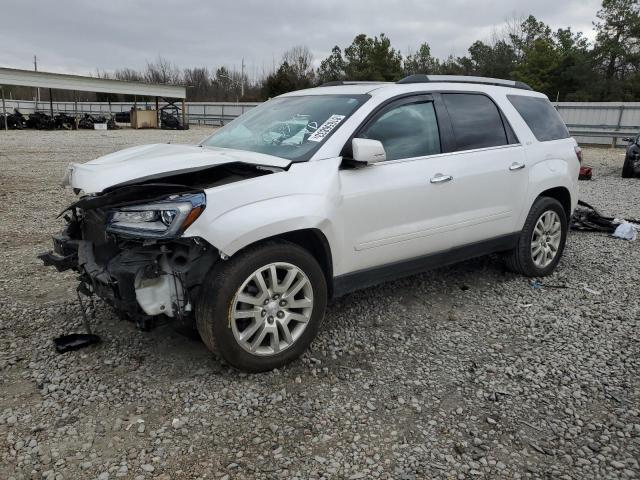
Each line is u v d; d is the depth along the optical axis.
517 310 4.57
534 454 2.74
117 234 3.16
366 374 3.48
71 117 36.47
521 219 5.00
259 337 3.35
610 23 44.28
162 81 77.06
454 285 5.13
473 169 4.45
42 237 6.74
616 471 2.62
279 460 2.66
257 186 3.26
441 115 4.40
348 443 2.79
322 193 3.50
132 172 3.20
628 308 4.64
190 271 3.18
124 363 3.53
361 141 3.52
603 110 25.05
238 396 3.18
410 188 4.00
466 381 3.42
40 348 3.73
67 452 2.68
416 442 2.81
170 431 2.86
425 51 55.44
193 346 3.77
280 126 4.13
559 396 3.26
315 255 3.74
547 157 5.17
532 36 50.50
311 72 61.06
